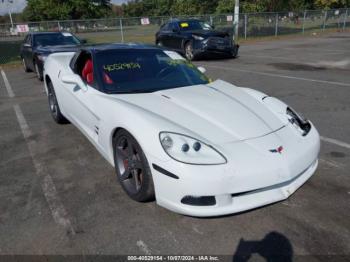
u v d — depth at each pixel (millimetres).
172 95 3191
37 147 4211
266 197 2508
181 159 2348
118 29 19984
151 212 2740
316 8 29656
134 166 2791
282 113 3096
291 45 16500
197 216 2400
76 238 2443
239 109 2998
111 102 3074
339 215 2662
